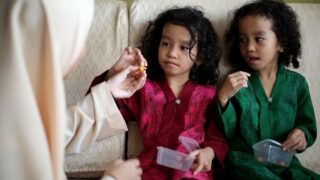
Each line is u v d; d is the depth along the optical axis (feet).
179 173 3.60
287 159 3.91
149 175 3.76
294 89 4.25
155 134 3.97
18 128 1.88
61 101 2.01
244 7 4.31
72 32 2.17
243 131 4.10
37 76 1.99
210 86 4.30
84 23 2.26
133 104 4.08
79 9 2.18
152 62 4.30
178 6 4.52
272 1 4.38
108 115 3.54
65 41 2.14
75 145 3.48
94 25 4.34
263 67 4.20
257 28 4.04
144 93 4.04
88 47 4.25
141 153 4.00
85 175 4.00
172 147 3.91
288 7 4.41
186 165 3.62
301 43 4.51
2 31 1.86
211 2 4.57
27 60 1.95
